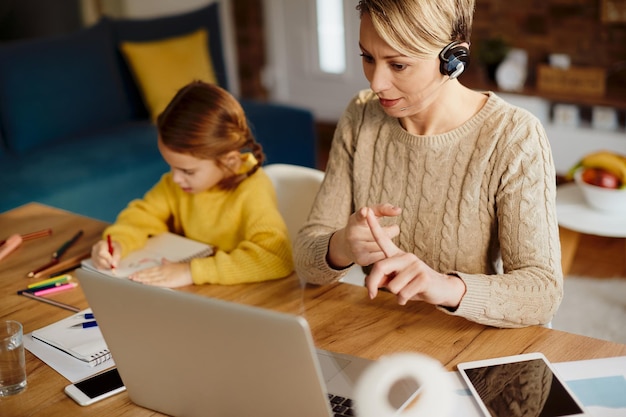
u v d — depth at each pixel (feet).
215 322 3.33
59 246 5.83
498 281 4.27
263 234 5.33
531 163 4.58
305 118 12.77
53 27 15.33
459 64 4.33
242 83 16.87
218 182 5.74
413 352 4.11
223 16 16.30
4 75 11.05
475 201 4.78
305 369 3.23
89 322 4.60
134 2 16.08
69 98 11.66
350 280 6.15
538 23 13.47
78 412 3.85
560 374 3.83
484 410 3.56
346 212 5.32
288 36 16.28
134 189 10.96
